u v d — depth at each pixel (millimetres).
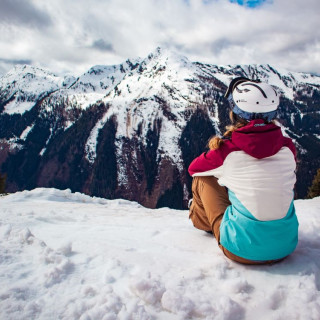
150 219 4332
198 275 2088
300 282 1966
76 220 4090
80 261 2293
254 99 2053
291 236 2154
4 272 1988
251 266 2223
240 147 2080
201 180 2518
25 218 3805
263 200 2053
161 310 1750
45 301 1738
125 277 2076
